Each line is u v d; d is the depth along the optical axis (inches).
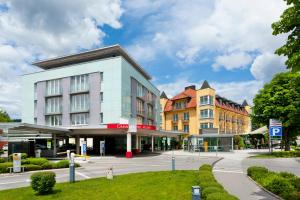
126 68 1780.3
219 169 836.6
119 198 452.1
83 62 1979.6
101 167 970.1
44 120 1911.9
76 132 1608.0
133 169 896.9
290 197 416.8
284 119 1409.9
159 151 2058.3
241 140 2237.9
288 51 409.4
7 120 2699.3
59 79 1897.1
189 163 1079.6
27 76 2036.2
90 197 465.1
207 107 2496.3
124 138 2106.3
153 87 2455.7
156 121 2509.8
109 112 1697.8
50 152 1507.1
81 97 1809.8
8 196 488.4
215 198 339.3
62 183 598.5
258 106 1509.6
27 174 805.2
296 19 392.5
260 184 536.7
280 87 1441.9
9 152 1195.3
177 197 444.8
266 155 1380.4
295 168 868.6
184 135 2498.8
